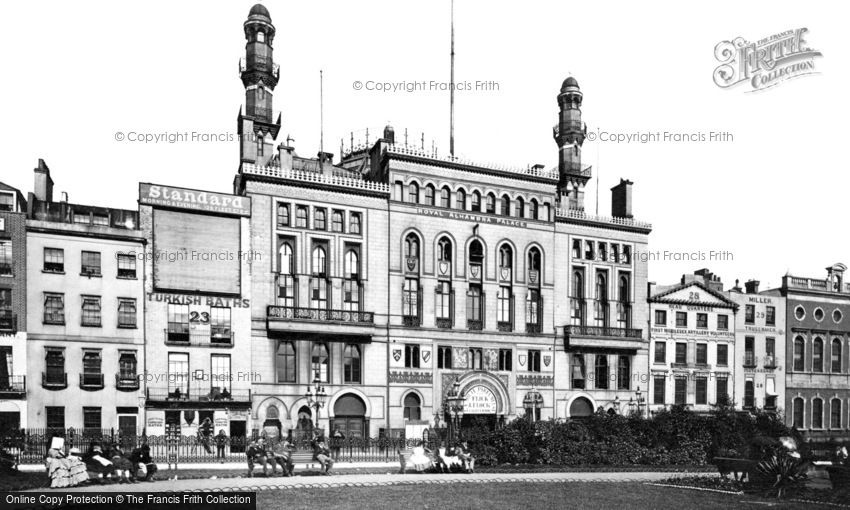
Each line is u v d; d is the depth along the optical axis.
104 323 49.66
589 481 33.69
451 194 62.03
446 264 61.00
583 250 67.31
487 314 62.00
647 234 70.50
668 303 70.12
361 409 56.62
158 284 51.28
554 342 64.44
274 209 55.06
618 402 66.31
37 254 48.41
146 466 31.08
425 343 59.19
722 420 52.59
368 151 69.88
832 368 76.25
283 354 54.50
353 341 56.41
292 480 31.61
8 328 47.00
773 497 28.06
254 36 58.69
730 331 72.31
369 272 57.91
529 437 44.62
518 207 64.75
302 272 55.62
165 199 51.84
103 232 50.19
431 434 50.47
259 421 52.75
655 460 46.81
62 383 48.09
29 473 33.09
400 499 26.23
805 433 73.00
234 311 53.03
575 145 73.38
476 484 31.36
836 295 77.25
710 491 30.03
